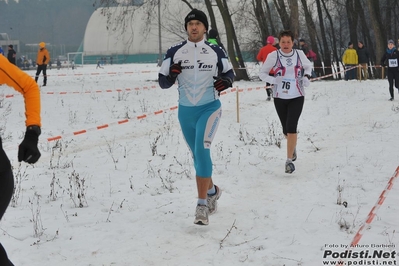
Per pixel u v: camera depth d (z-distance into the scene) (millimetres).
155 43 90875
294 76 9508
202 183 6699
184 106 6945
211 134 6797
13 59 30000
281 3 32500
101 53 95688
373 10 33812
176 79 7016
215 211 7254
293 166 9234
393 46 18891
